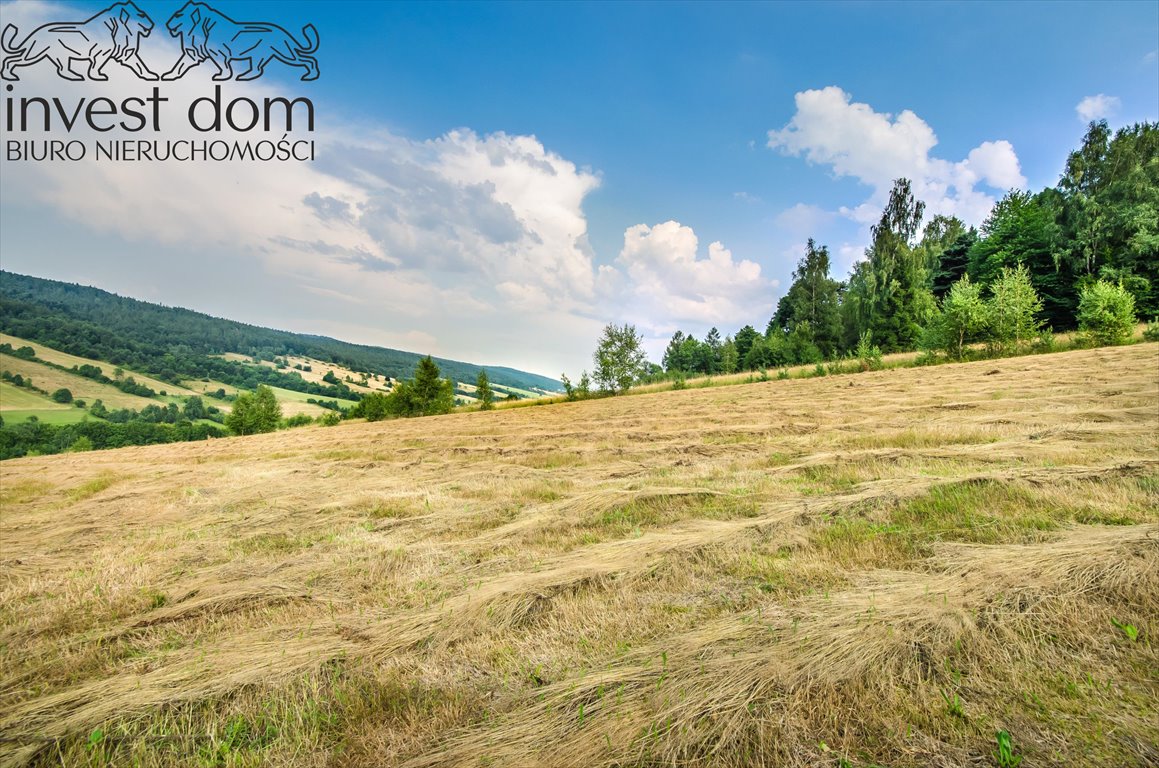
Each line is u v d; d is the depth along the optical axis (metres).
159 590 5.41
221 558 6.50
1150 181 36.09
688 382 43.72
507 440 17.45
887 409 14.44
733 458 10.23
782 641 3.18
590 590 4.46
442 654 3.58
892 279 47.34
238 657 3.71
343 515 8.19
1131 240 34.78
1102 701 2.54
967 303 29.34
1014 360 24.78
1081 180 39.97
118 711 3.09
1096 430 8.47
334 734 2.84
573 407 34.69
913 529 5.15
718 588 4.30
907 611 3.37
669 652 3.24
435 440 20.02
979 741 2.35
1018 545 4.41
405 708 3.01
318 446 23.59
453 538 6.68
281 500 9.95
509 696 3.04
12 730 3.03
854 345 51.91
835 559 4.66
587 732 2.59
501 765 2.43
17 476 20.70
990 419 10.82
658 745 2.45
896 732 2.43
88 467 23.50
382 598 4.73
